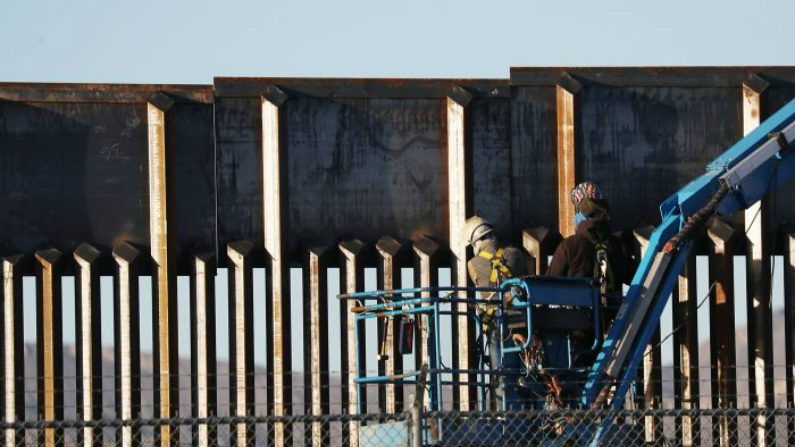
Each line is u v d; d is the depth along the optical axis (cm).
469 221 3391
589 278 3178
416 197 4256
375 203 4250
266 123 4216
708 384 4125
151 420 2600
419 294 4156
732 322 4109
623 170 4259
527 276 3116
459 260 4178
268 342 4191
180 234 4212
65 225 4188
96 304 4156
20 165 4188
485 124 4266
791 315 4188
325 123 4256
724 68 4288
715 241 4141
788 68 4294
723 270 4125
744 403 4138
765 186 3625
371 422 3688
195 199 4228
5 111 4188
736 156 3656
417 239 4234
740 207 3625
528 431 3031
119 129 4212
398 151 4262
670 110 4284
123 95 4206
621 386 3244
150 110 4191
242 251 4162
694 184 3641
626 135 4266
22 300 4159
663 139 4275
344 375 4156
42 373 4134
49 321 4128
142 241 4197
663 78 4278
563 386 3219
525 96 4272
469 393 4103
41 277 4150
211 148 4238
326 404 4119
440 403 3070
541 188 4256
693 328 4091
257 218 4234
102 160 4206
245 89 4244
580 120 4244
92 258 4141
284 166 4206
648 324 3347
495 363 3209
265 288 4216
